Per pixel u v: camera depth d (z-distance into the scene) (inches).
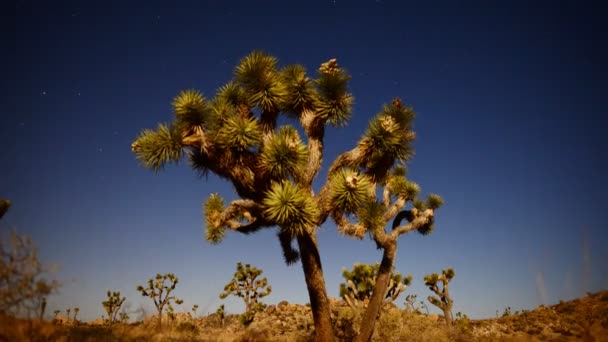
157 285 530.6
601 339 343.3
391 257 349.7
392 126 319.6
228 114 315.6
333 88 326.0
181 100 305.0
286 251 363.9
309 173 319.9
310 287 315.9
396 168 408.8
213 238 327.9
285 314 611.8
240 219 378.6
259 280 528.4
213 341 294.2
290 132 322.7
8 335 169.5
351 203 287.0
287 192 272.8
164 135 287.6
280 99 327.6
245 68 334.3
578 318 476.7
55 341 192.2
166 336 277.0
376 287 342.0
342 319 377.1
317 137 331.6
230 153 298.7
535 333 453.4
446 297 507.8
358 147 324.2
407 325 425.4
